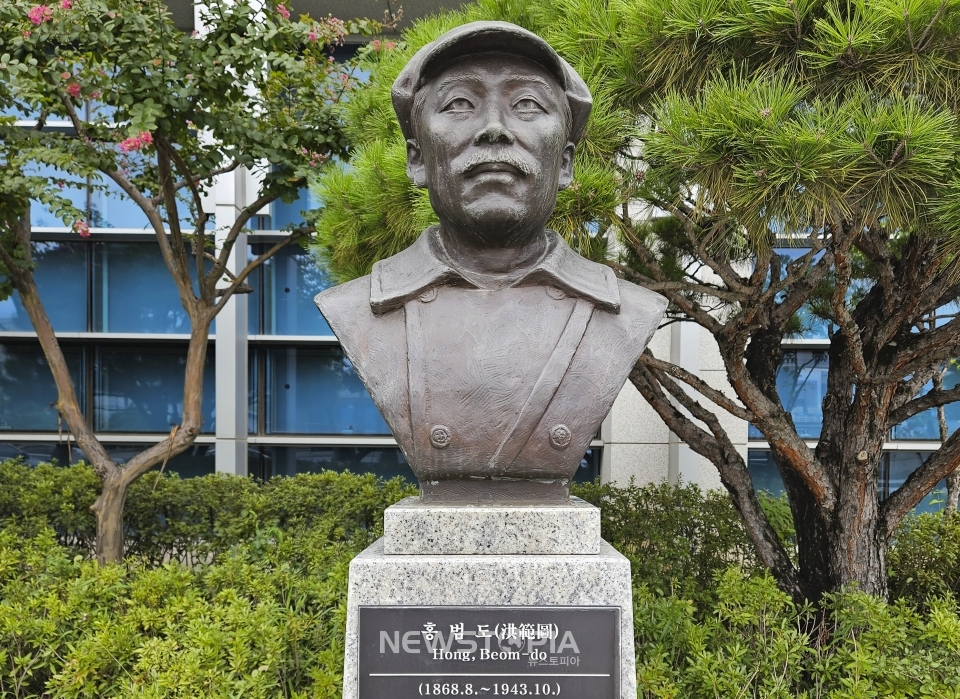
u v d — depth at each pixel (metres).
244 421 7.09
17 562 3.94
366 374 2.13
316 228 4.57
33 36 3.94
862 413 3.41
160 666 2.74
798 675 2.91
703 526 4.69
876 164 2.18
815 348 6.99
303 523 5.17
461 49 2.09
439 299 2.17
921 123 2.11
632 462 6.59
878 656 2.75
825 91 2.43
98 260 7.40
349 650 1.96
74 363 7.44
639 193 2.88
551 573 1.97
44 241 7.36
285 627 3.02
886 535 3.64
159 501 5.40
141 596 3.37
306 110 4.79
